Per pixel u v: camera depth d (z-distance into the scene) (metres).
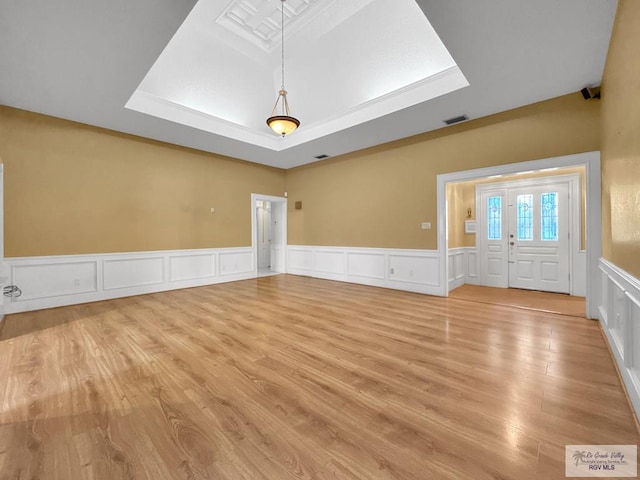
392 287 5.54
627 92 1.98
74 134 4.39
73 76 3.21
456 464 1.32
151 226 5.23
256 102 5.07
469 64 3.01
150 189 5.22
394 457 1.37
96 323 3.47
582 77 3.24
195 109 4.68
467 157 4.47
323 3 3.43
